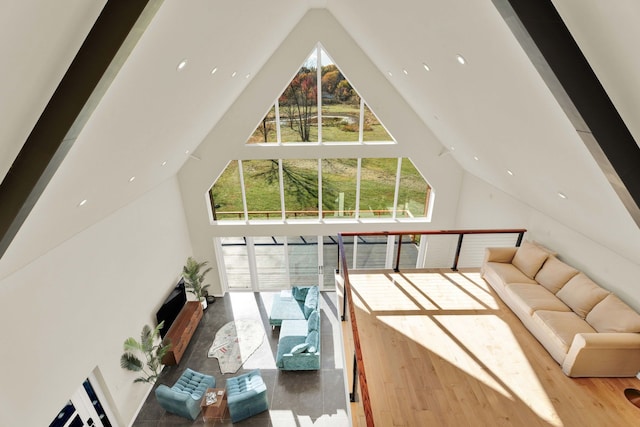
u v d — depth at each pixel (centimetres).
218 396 571
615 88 192
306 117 745
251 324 802
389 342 473
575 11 171
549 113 269
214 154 764
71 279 459
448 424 365
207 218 825
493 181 649
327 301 872
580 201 388
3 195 226
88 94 200
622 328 412
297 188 813
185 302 793
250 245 870
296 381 646
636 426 363
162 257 711
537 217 600
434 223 848
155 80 292
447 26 278
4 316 364
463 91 374
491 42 247
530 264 567
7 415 366
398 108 729
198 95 436
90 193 389
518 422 367
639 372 409
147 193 656
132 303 600
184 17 239
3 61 150
